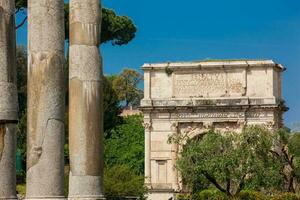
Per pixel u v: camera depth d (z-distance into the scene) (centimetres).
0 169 2706
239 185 7312
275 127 10288
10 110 2734
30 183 2753
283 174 7606
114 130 11906
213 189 8375
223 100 10369
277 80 10569
